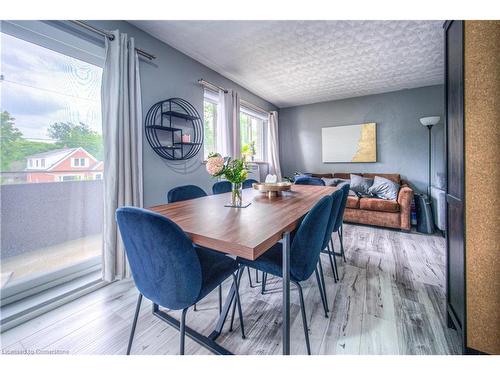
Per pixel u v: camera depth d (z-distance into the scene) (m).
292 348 1.28
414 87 4.05
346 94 4.41
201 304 1.72
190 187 2.13
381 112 4.35
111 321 1.52
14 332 1.42
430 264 2.31
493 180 1.04
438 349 1.25
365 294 1.80
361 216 3.63
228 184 2.66
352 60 3.03
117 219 0.95
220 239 0.92
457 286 1.27
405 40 2.56
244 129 4.51
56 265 1.85
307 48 2.71
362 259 2.45
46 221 1.79
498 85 1.02
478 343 1.09
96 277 1.98
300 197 1.93
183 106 2.79
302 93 4.34
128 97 2.06
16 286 1.63
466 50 1.07
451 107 1.30
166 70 2.58
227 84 3.60
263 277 1.85
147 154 2.41
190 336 1.30
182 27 2.28
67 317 1.56
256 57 2.93
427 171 4.02
